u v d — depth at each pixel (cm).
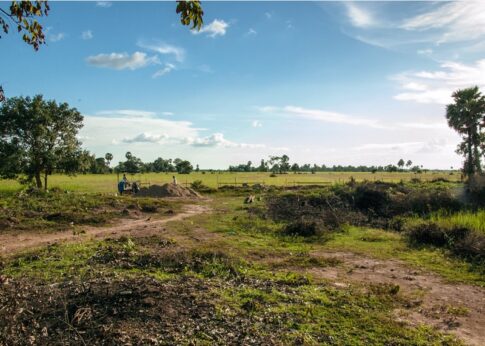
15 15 468
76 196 2416
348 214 2053
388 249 1356
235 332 599
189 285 805
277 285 866
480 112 4241
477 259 1198
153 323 599
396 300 815
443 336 643
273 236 1574
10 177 3222
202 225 1812
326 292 837
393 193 2441
